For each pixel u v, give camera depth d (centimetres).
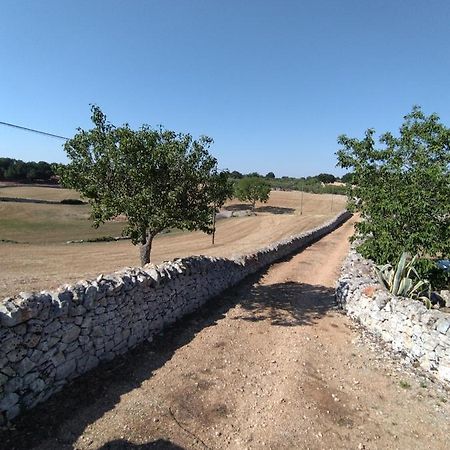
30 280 1436
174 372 679
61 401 555
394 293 977
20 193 6091
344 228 3831
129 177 921
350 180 1301
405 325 829
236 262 1377
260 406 602
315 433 549
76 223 4325
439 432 573
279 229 4266
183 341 819
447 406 642
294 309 1102
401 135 1235
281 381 682
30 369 527
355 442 539
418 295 983
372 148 1245
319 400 634
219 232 4112
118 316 709
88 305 628
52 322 562
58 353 574
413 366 778
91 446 475
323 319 1030
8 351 495
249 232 4112
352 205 1280
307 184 9856
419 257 1073
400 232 1082
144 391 607
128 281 740
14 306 511
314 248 2398
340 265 1852
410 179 1113
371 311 956
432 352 748
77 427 505
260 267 1633
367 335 930
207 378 670
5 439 467
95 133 935
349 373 740
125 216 973
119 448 477
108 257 2434
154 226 931
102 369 657
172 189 948
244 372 706
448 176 1054
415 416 610
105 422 521
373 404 638
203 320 958
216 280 1170
